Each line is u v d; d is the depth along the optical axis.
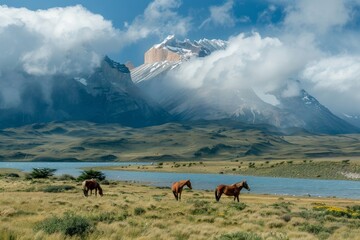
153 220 29.53
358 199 80.19
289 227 29.30
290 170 180.75
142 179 148.88
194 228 24.50
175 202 41.31
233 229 26.20
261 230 27.36
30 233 17.77
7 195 48.53
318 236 25.12
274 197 69.31
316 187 119.25
